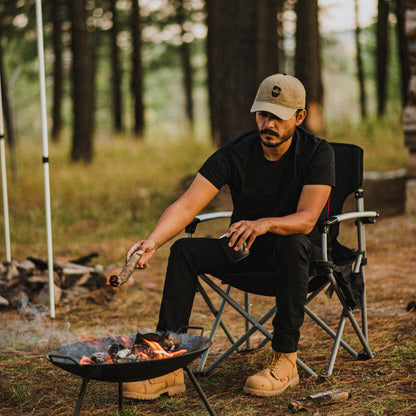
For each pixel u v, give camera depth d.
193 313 4.26
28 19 19.61
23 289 4.63
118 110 21.09
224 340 3.61
